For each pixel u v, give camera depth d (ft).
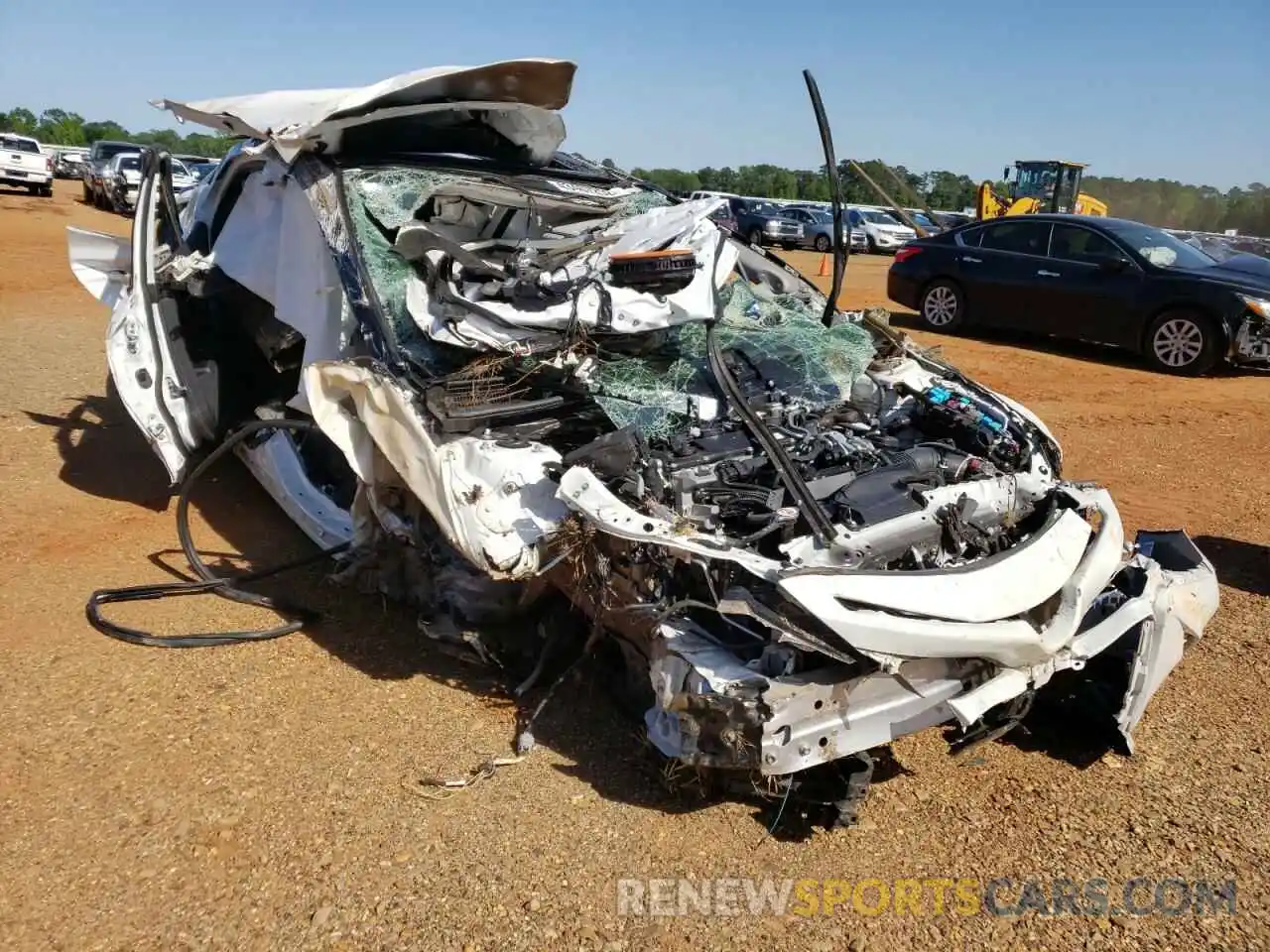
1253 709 12.31
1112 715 11.10
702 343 13.51
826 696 9.04
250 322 16.29
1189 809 10.42
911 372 14.26
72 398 23.84
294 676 12.37
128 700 11.69
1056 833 10.02
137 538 16.34
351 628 13.65
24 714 11.31
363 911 8.65
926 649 9.14
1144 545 12.87
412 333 12.73
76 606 13.92
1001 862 9.61
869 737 9.24
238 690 12.00
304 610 13.87
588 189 16.05
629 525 9.77
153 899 8.74
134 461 19.95
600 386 12.26
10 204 72.18
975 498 11.23
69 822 9.64
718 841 9.71
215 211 17.44
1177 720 12.05
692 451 11.50
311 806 9.96
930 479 11.50
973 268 37.06
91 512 17.29
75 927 8.42
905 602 9.21
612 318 12.35
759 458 11.52
